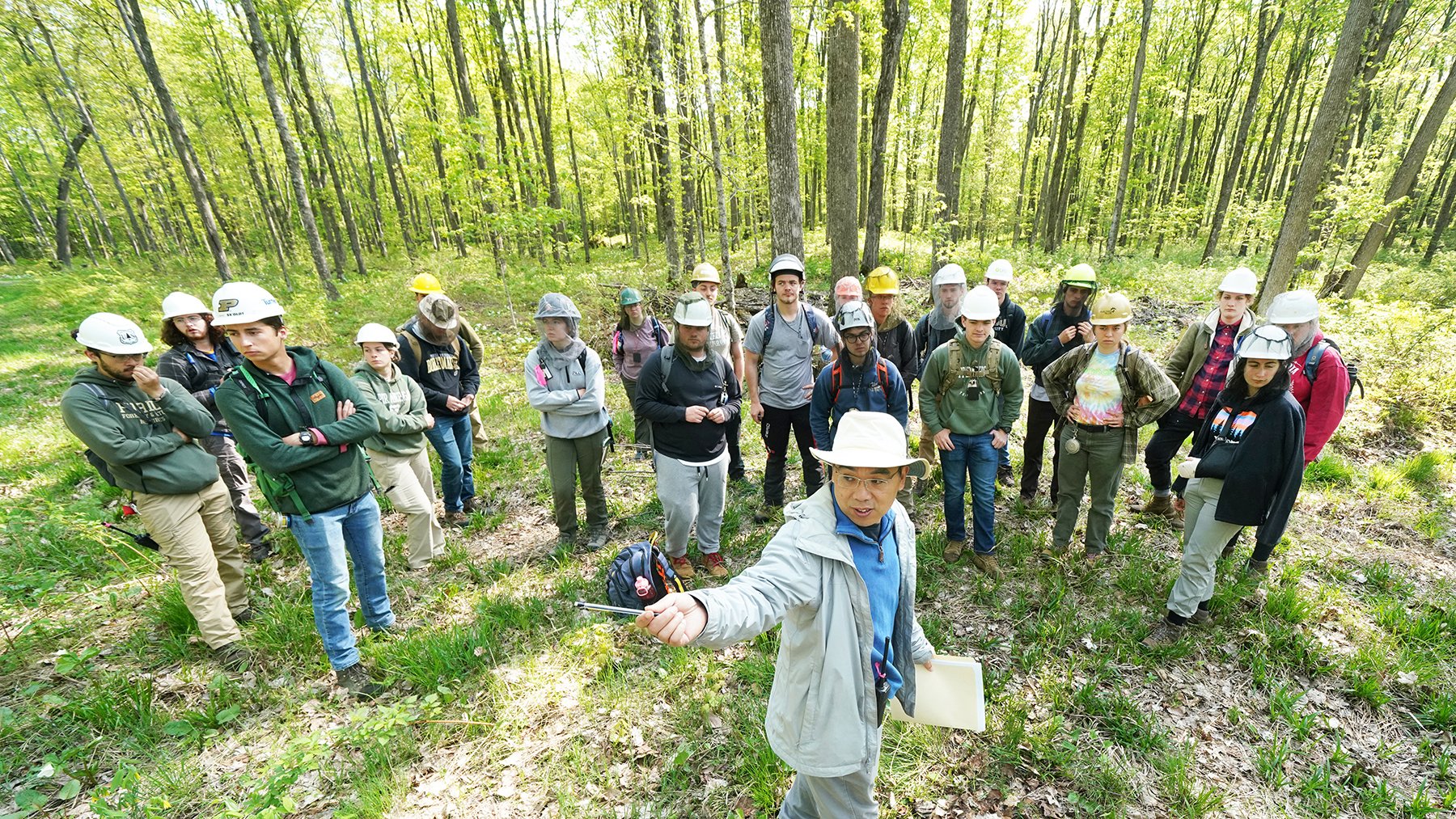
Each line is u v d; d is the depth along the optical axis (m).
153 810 2.47
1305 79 21.61
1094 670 3.26
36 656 3.51
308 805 2.63
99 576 4.33
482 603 3.92
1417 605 3.68
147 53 15.19
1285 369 3.03
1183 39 21.94
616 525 5.01
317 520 3.15
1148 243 26.52
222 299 2.88
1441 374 6.12
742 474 5.68
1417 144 9.39
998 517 4.91
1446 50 11.59
